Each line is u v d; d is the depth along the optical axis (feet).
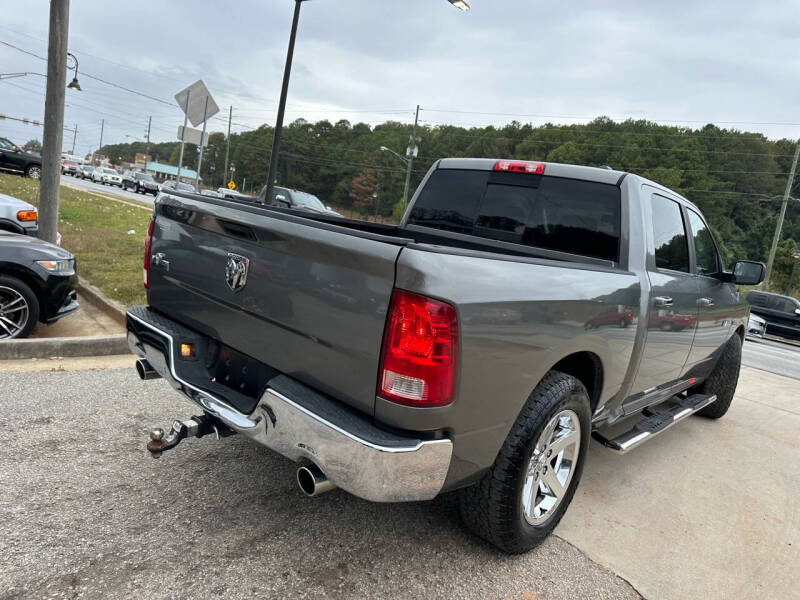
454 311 6.20
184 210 8.91
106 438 10.73
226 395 7.95
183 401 12.93
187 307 8.92
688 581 8.66
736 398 21.30
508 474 7.64
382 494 6.27
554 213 11.16
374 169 333.42
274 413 6.90
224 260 8.11
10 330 15.62
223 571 7.31
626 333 9.58
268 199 48.55
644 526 10.25
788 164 279.69
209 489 9.31
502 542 8.16
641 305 9.96
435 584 7.65
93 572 7.01
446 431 6.56
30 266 15.58
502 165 12.03
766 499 12.11
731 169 263.49
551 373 8.34
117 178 155.63
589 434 9.27
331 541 8.29
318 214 12.21
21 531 7.66
